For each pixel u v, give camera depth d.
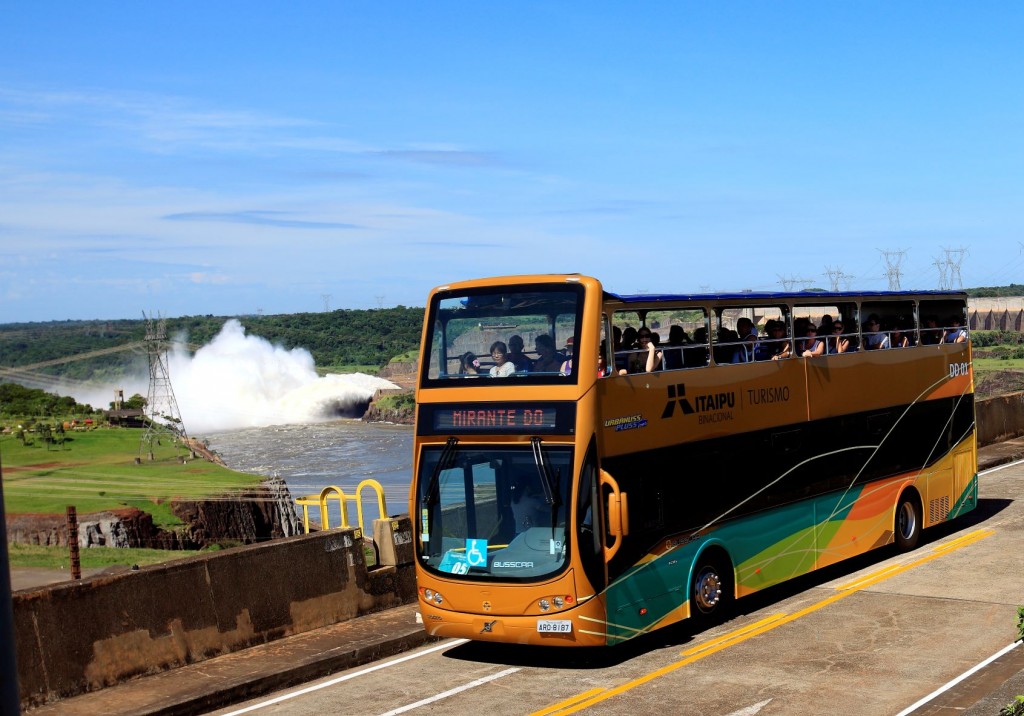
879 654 12.21
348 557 14.51
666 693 11.11
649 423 12.92
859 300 17.23
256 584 13.29
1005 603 14.36
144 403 171.88
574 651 13.14
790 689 11.02
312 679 12.37
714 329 14.41
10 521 69.88
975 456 20.44
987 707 9.80
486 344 12.57
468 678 12.12
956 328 20.08
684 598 13.33
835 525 16.33
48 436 122.38
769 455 15.02
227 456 191.25
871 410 17.36
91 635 11.57
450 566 12.33
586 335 12.04
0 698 4.52
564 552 11.71
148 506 80.75
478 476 12.31
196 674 12.02
